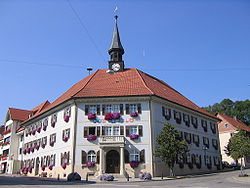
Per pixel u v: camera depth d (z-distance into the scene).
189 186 19.53
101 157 33.38
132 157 34.00
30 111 64.50
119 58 45.41
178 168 37.00
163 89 44.44
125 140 34.53
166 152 31.16
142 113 35.50
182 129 40.62
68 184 23.31
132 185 21.58
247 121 81.88
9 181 27.19
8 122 63.12
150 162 33.53
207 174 36.38
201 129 45.94
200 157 43.06
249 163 58.88
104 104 36.41
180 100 44.72
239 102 88.62
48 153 41.31
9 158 57.09
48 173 39.91
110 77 42.41
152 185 21.22
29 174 46.19
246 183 21.94
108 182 26.47
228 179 26.50
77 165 34.41
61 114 40.12
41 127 45.91
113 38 46.38
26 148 50.78
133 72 43.31
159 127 36.03
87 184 23.36
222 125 63.94
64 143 37.47
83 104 36.91
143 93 35.97
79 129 35.84
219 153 49.56
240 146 29.70
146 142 34.31
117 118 35.44
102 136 34.00
